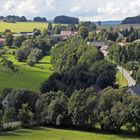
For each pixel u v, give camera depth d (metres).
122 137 104.44
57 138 100.00
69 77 179.88
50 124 117.31
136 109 108.69
